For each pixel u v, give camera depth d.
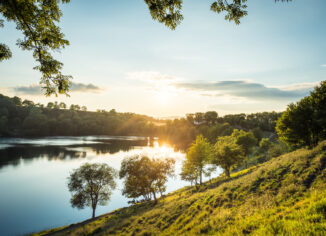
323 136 25.77
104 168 36.69
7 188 47.59
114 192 50.16
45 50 7.30
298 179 13.15
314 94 28.86
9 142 114.62
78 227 25.02
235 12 6.24
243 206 12.05
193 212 15.02
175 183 57.66
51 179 56.25
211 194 17.84
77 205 33.50
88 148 109.50
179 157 89.25
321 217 5.04
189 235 10.09
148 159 34.62
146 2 6.60
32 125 158.88
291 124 27.77
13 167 65.69
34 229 29.38
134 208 30.08
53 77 7.56
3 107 164.50
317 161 14.92
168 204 22.38
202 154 37.25
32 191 46.62
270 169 17.81
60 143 123.81
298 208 6.91
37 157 80.75
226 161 38.16
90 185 33.84
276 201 10.77
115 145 129.25
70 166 69.88
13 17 6.53
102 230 19.36
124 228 16.98
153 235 13.30
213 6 6.44
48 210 37.16
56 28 7.09
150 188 32.16
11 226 30.14
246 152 51.38
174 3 6.36
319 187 10.48
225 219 10.38
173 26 6.84
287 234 4.73
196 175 39.34
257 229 6.25
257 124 151.62
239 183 17.86
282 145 51.19
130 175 34.47
